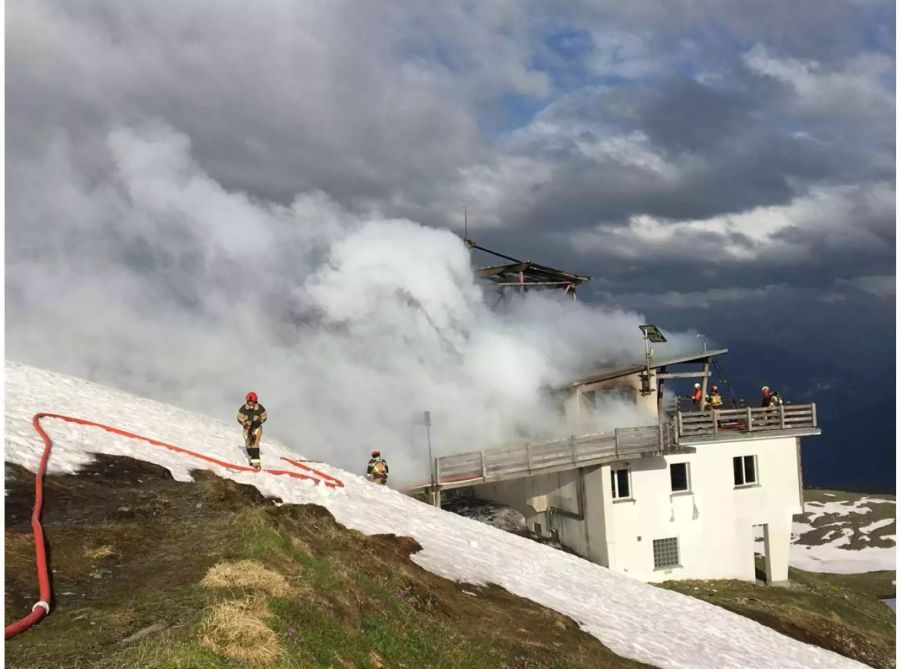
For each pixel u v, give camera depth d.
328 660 7.81
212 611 7.55
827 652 22.08
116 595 8.53
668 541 32.38
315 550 11.51
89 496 12.38
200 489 13.70
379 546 14.30
